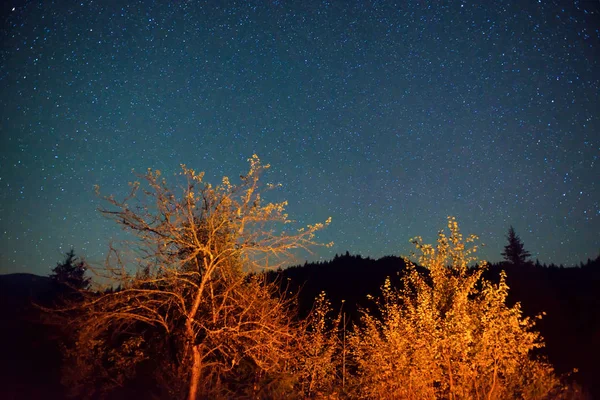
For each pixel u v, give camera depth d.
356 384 11.32
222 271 9.52
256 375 10.55
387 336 10.27
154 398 9.55
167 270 9.21
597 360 14.73
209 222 9.40
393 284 27.92
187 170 9.30
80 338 9.16
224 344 9.70
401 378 9.73
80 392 9.92
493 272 27.30
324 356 11.70
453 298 9.95
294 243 9.15
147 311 9.78
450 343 9.11
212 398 9.50
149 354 10.07
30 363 11.54
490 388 9.13
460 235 10.44
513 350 8.81
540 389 9.02
